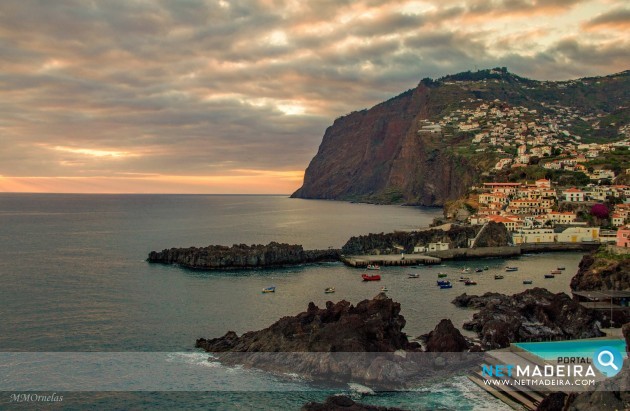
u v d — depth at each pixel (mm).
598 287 148125
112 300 141625
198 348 101938
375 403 76750
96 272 187125
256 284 169000
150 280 173250
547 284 171500
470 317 124188
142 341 106062
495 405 75062
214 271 194250
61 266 199375
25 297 143500
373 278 178375
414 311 131000
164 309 132375
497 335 99750
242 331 114000
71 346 102750
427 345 95875
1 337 107625
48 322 118688
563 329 105250
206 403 78500
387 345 92875
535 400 73875
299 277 183500
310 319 101938
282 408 76688
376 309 101750
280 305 139375
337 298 148875
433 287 165375
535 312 112562
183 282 170625
